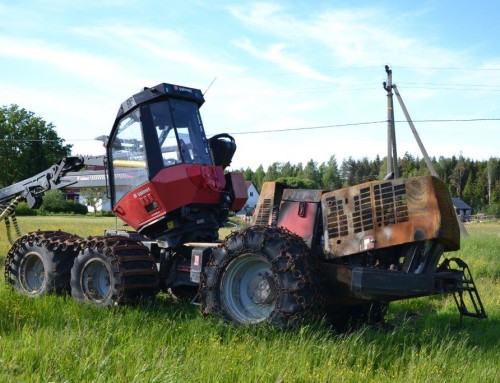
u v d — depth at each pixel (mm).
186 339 6234
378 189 6914
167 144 8461
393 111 25812
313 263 6762
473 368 5578
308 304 6531
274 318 6582
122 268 7859
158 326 6641
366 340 6535
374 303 8055
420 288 6582
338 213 7207
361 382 5039
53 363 4762
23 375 4520
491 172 122750
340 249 7121
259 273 7043
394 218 6742
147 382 4355
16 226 10570
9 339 5723
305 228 7543
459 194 126062
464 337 7035
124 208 8875
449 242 6699
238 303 7109
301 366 5199
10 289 9078
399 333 6801
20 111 73812
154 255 8883
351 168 125500
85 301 8156
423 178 6605
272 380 4844
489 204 108312
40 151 73312
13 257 9664
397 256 6961
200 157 8711
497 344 6887
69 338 5516
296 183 67625
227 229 30375
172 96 8484
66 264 9102
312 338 6043
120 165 8945
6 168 72625
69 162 9953
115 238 8305
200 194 8398
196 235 8633
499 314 8820
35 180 10461
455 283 7227
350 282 6730
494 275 13898
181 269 8539
